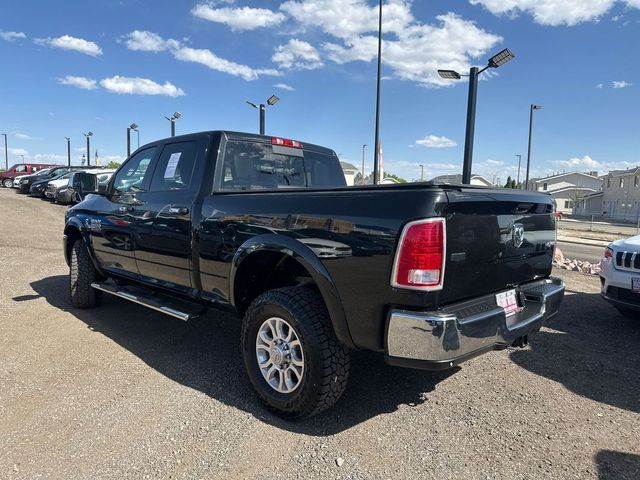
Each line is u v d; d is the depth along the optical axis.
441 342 2.45
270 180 4.26
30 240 10.41
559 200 74.50
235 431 2.91
